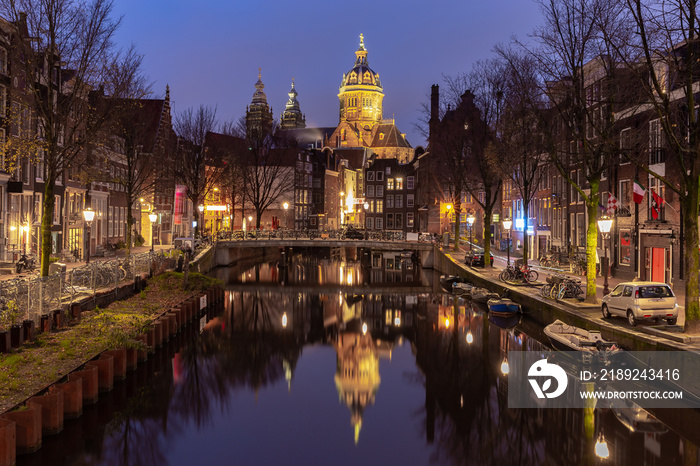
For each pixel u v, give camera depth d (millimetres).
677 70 18797
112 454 15945
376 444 16969
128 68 31234
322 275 61656
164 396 20938
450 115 50094
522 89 32094
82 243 47406
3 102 33750
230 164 68438
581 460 15172
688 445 15961
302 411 19766
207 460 15734
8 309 18938
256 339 30859
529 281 37656
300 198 103188
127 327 23016
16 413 13688
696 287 18422
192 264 46156
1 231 34531
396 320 36500
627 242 36969
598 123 26734
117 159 53594
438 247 62344
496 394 21281
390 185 106812
